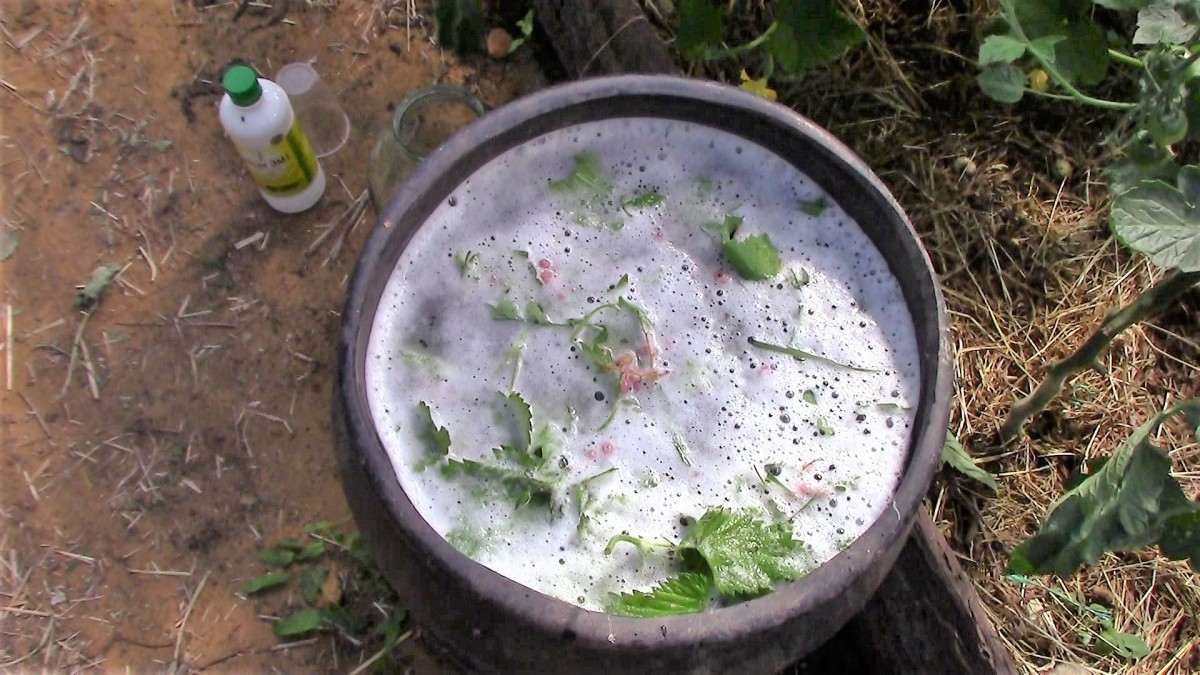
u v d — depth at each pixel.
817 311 1.07
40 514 1.35
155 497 1.37
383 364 1.02
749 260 1.07
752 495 1.01
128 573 1.34
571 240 1.08
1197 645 1.26
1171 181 1.10
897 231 1.04
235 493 1.38
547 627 0.90
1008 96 1.26
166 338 1.43
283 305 1.45
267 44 1.56
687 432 1.03
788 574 0.96
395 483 0.93
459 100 1.42
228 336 1.44
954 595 1.13
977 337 1.36
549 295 1.06
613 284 1.07
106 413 1.40
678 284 1.08
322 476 1.39
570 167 1.09
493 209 1.07
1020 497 1.29
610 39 1.40
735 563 0.96
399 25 1.58
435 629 1.00
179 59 1.54
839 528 1.00
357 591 1.35
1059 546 1.06
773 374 1.05
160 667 1.31
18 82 1.51
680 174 1.10
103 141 1.50
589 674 0.93
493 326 1.04
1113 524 1.03
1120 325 1.12
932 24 1.46
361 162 1.52
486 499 0.99
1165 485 1.02
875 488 1.01
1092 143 1.43
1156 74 1.10
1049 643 1.24
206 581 1.34
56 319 1.42
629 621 0.90
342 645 1.33
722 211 1.10
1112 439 1.32
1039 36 1.21
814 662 1.33
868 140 1.44
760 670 0.95
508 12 1.59
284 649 1.33
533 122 1.05
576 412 1.03
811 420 1.04
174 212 1.48
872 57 1.45
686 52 1.32
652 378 1.04
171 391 1.41
